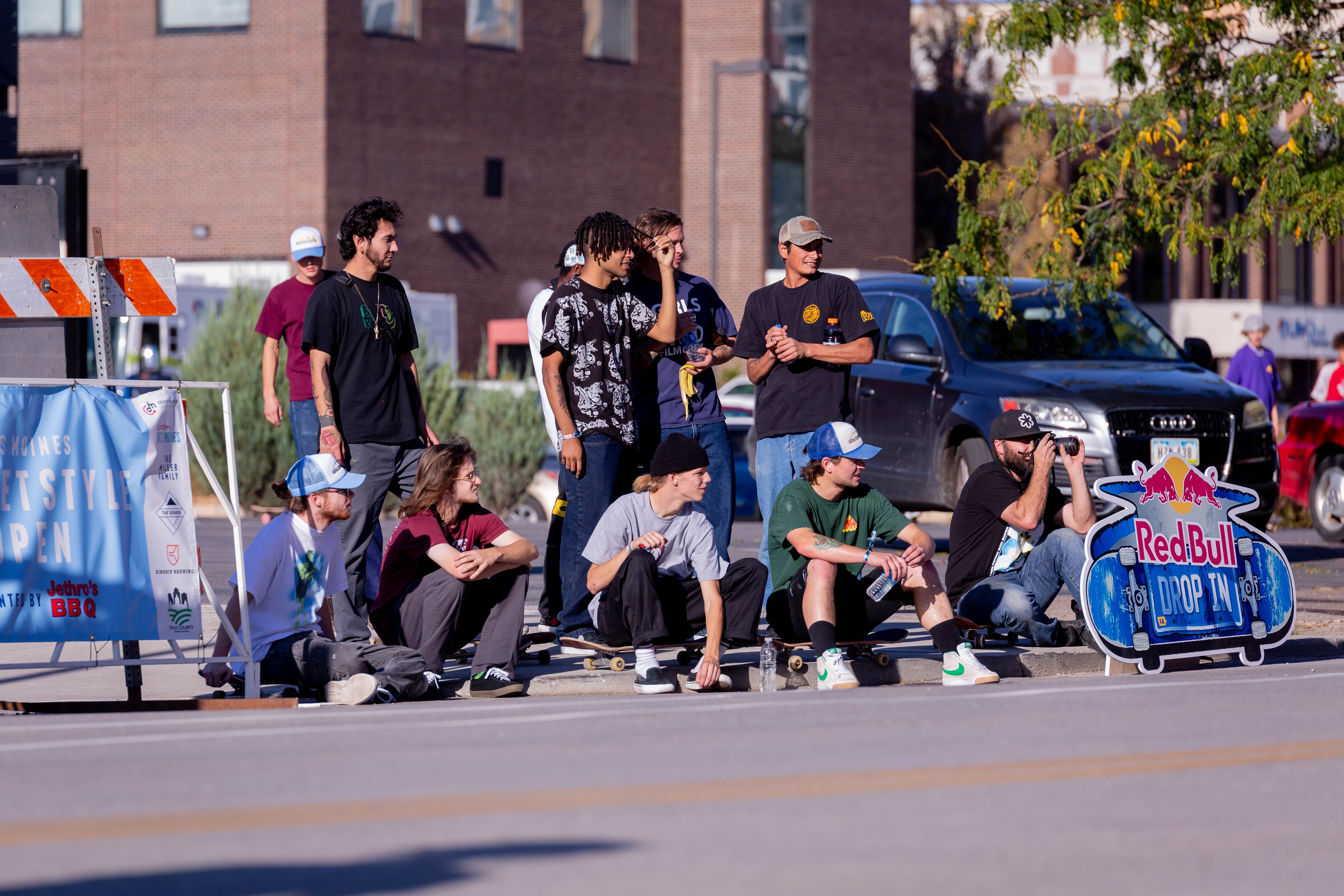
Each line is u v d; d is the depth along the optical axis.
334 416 28.20
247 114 119.69
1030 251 49.28
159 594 24.52
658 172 134.88
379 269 28.66
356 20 119.69
